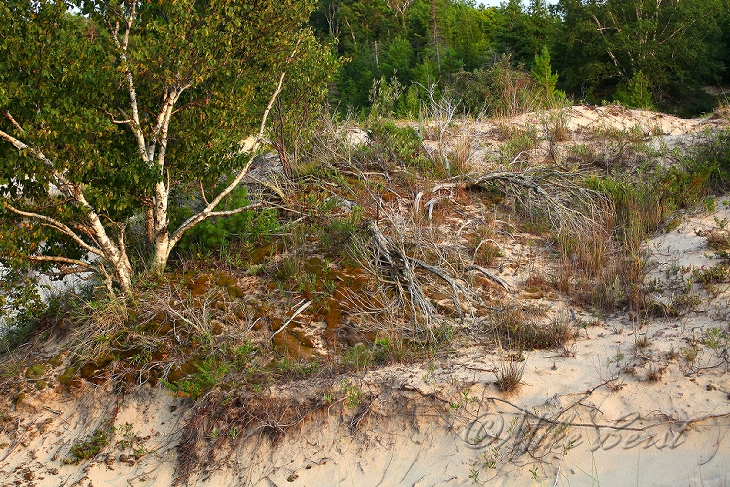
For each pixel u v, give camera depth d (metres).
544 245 7.83
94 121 6.32
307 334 6.33
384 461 5.05
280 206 8.10
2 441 5.99
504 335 5.98
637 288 6.31
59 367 6.47
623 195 8.43
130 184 6.89
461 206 8.66
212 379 5.71
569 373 5.27
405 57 32.16
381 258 7.15
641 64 30.64
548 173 9.02
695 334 5.45
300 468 5.18
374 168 9.38
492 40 39.16
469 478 4.71
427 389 5.26
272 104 8.40
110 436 5.81
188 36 6.73
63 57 6.23
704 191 8.45
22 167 6.26
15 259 6.32
